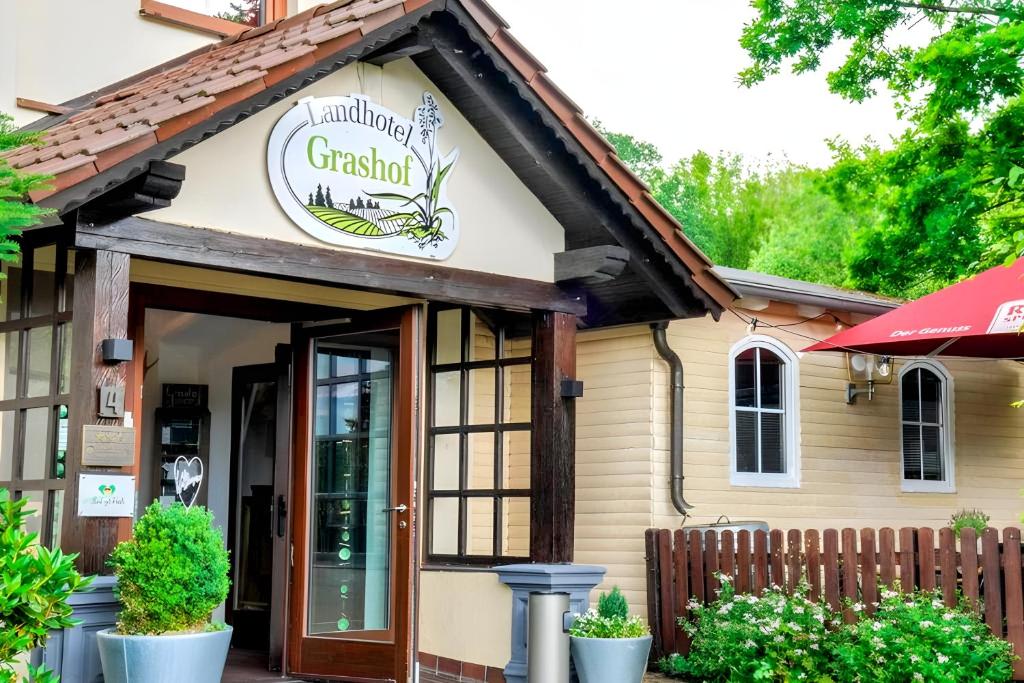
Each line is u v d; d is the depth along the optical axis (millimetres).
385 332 8953
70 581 5500
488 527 9508
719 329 11297
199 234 7031
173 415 11102
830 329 12258
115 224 6660
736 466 11312
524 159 8617
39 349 6980
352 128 7883
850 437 12289
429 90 8352
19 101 8805
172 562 6109
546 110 8281
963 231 16234
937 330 9242
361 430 8992
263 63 6832
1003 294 9211
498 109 8281
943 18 16766
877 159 18781
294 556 9039
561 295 8961
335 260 7695
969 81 16125
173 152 6441
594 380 11117
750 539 9781
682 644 9836
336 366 9195
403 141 8148
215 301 8953
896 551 9039
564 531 8727
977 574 8445
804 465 11820
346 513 8969
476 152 8602
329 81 7812
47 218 5996
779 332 11812
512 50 8086
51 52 9250
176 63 9570
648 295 9703
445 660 9227
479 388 9594
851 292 13055
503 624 8852
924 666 7738
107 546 6324
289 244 7469
